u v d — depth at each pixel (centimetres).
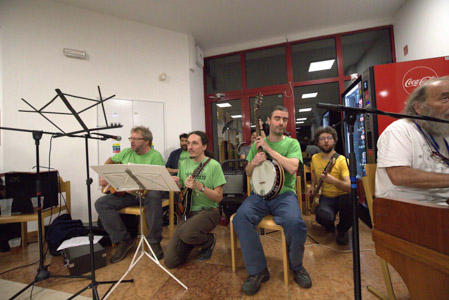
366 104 240
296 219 132
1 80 260
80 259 162
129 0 294
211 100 430
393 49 347
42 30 284
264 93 402
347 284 136
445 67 214
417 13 288
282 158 154
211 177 176
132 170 140
